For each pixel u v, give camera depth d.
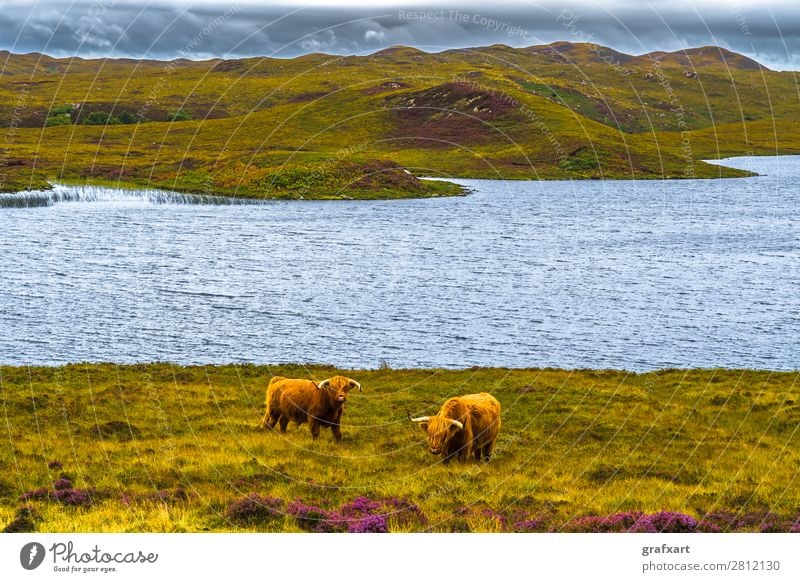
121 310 122.06
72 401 62.00
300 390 49.81
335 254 185.62
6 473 41.25
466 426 43.56
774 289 145.25
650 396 68.44
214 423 54.47
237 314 121.62
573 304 132.12
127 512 35.06
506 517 35.72
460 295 139.50
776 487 41.44
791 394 68.62
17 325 110.12
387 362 94.00
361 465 43.78
